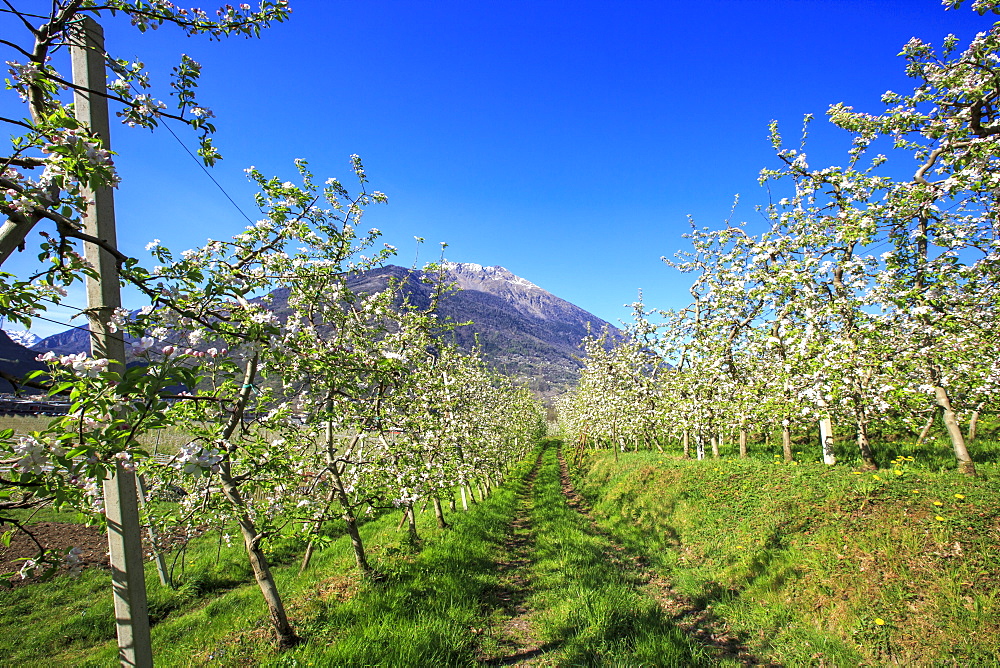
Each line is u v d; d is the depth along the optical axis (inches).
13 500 118.6
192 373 114.3
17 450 99.2
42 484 107.3
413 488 351.3
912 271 304.3
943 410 331.3
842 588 256.5
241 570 438.0
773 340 414.6
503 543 466.6
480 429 695.7
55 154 115.7
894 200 287.6
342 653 224.1
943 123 260.2
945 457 398.6
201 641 273.9
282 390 266.7
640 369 744.3
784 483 394.3
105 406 109.5
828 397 350.0
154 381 105.1
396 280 412.8
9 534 113.3
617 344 820.0
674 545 401.7
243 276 197.9
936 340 293.6
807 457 524.4
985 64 249.6
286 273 225.5
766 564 308.5
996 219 287.7
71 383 105.3
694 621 274.4
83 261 142.3
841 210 348.5
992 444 405.1
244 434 243.9
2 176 111.8
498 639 257.0
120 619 156.6
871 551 270.1
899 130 288.8
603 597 294.0
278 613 247.1
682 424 588.4
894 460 425.4
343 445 380.2
